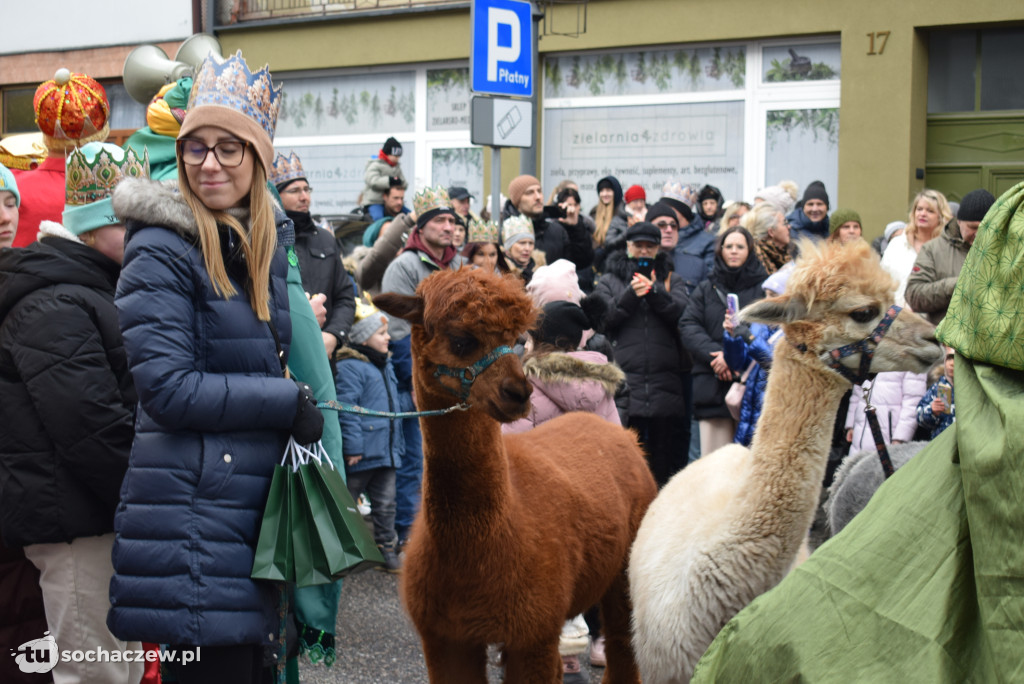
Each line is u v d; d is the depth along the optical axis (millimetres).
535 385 4602
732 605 3285
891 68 11312
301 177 6305
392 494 6715
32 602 3664
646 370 6895
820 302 3424
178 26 15281
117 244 3559
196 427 2957
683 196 8688
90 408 3234
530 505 3447
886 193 11445
